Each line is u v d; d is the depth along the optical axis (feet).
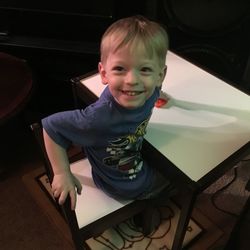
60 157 2.77
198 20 4.93
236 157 3.07
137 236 4.50
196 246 4.45
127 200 3.42
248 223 4.39
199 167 2.96
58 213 4.79
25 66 4.98
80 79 3.83
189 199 2.93
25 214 4.83
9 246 4.52
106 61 2.51
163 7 4.95
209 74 3.94
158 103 3.53
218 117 3.44
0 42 5.40
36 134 2.90
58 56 5.42
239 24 4.92
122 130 2.73
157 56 2.49
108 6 4.87
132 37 2.38
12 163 5.41
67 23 5.28
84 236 3.25
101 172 3.21
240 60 5.42
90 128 2.61
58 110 6.06
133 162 3.14
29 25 5.41
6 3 5.15
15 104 4.42
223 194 5.00
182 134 3.26
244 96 3.68
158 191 3.49
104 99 2.64
